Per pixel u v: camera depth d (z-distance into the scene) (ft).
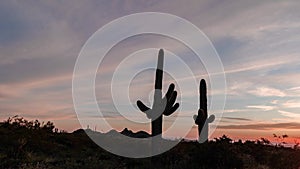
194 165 45.47
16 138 52.06
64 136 65.10
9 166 40.34
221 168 44.93
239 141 63.62
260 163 56.49
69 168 42.75
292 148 62.59
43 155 50.60
